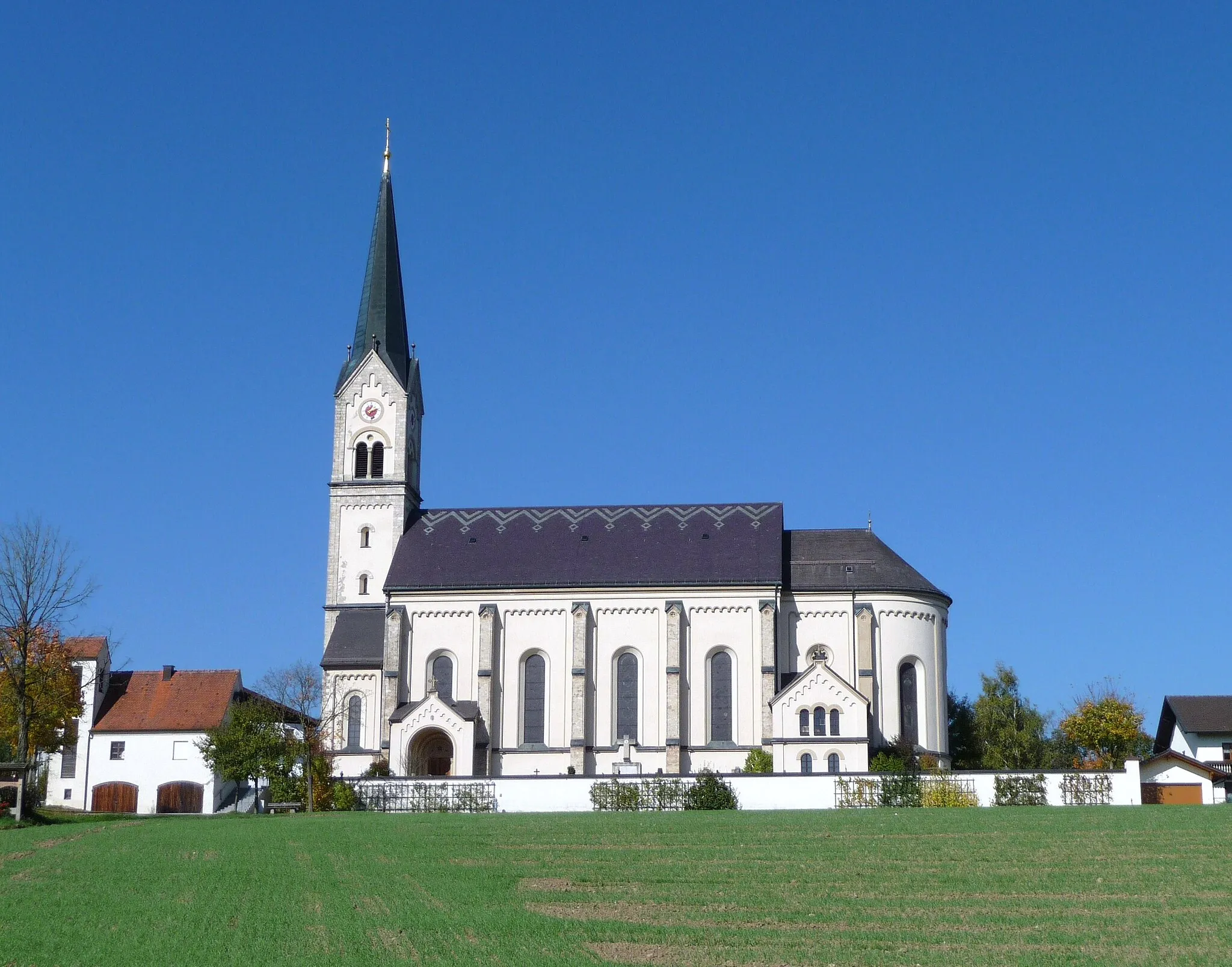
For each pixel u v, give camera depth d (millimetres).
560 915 45031
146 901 47719
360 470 136625
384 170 145750
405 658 127250
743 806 99750
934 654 125938
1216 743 147875
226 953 39156
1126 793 98875
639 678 124688
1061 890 48812
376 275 141625
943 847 61875
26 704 107625
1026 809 88688
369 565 134250
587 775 103375
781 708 119250
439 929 42312
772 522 132000
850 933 41750
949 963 37469
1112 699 149125
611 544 131250
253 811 134375
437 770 123938
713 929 42469
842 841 65375
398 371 138125
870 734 120375
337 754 125312
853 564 127562
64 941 40969
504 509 137875
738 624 124625
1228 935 40656
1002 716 141500
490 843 66250
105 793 139625
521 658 126125
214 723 140875
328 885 51594
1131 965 37000
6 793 83438
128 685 146375
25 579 104438
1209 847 60312
